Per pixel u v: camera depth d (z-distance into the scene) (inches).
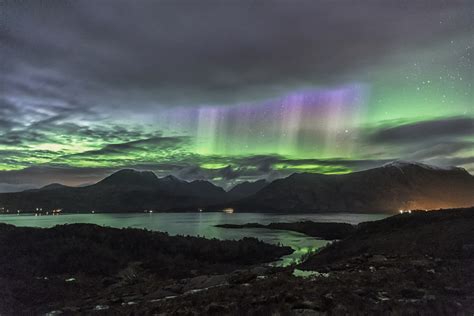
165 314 788.6
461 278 842.8
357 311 616.4
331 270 1311.5
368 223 3403.1
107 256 3139.8
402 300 684.7
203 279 1385.3
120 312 935.7
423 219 2783.0
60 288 1759.4
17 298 1435.8
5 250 2783.0
